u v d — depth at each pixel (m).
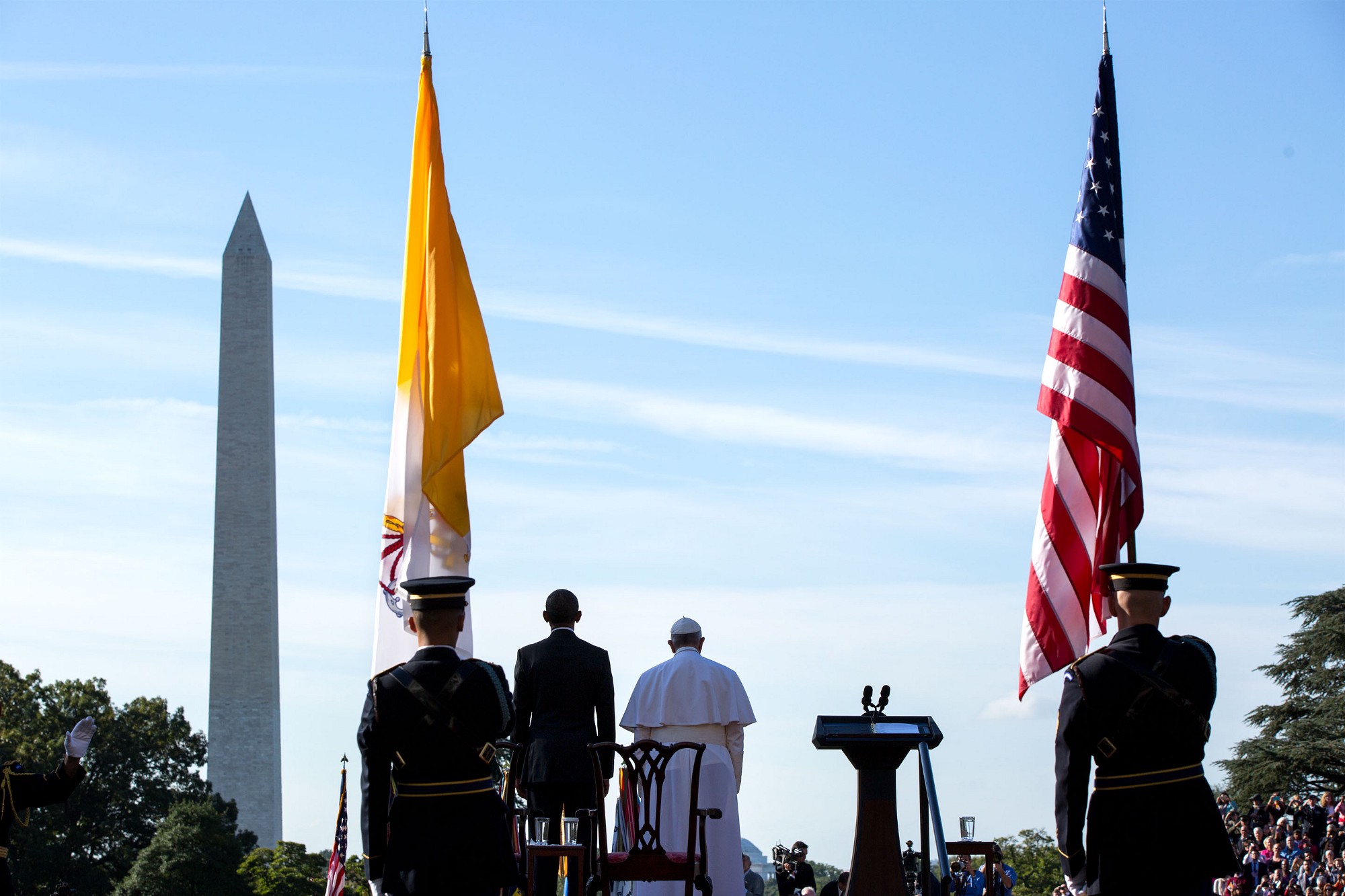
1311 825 54.41
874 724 15.52
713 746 17.47
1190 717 11.78
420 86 21.38
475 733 12.07
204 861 103.44
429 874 11.78
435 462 20.08
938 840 15.32
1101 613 18.45
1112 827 11.83
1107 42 20.23
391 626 19.88
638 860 15.06
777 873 31.41
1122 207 19.70
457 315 20.69
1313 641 101.00
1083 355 19.08
